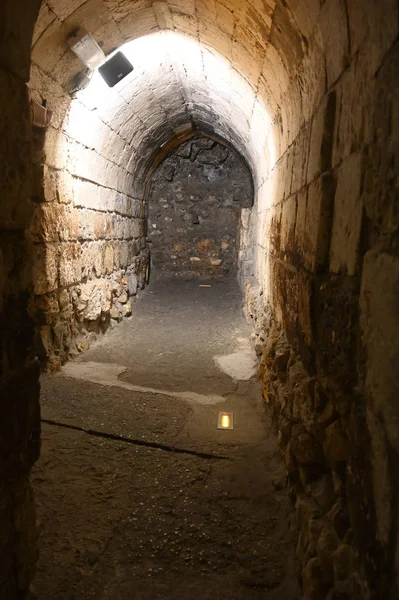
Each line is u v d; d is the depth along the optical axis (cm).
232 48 315
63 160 407
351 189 139
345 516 135
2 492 130
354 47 137
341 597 119
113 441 282
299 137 248
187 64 439
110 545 196
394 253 98
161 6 319
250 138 539
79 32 313
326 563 134
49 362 393
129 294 675
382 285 103
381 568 98
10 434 132
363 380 118
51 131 369
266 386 320
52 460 256
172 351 482
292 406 223
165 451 275
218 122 665
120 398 346
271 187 413
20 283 138
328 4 151
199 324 604
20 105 132
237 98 442
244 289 686
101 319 531
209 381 396
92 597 168
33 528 145
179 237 921
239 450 277
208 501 228
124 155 607
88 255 492
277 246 348
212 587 175
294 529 195
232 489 238
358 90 133
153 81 484
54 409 320
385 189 105
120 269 636
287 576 179
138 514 216
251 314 560
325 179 171
